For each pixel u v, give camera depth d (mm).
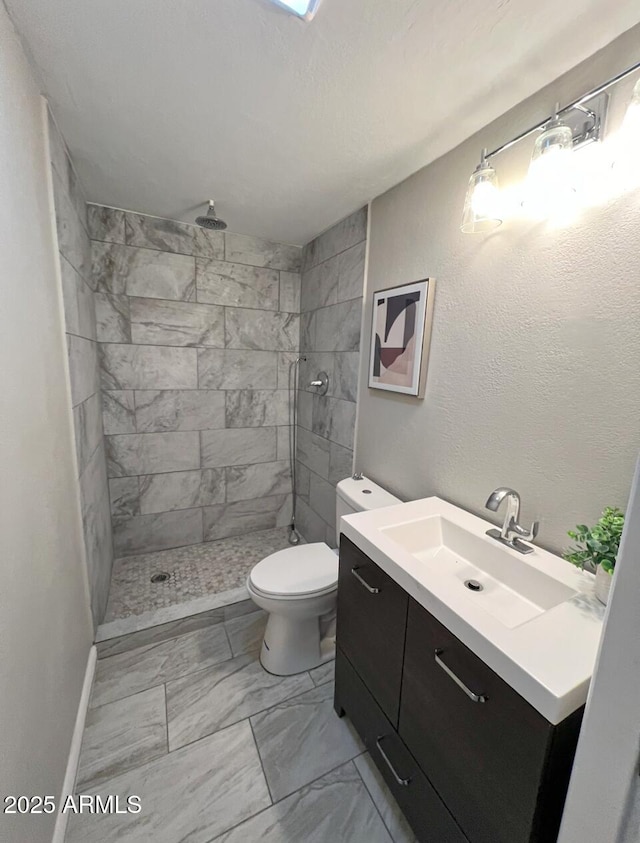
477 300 1274
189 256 2301
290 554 1762
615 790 533
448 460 1443
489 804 771
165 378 2379
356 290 1963
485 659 748
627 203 859
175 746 1298
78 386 1516
